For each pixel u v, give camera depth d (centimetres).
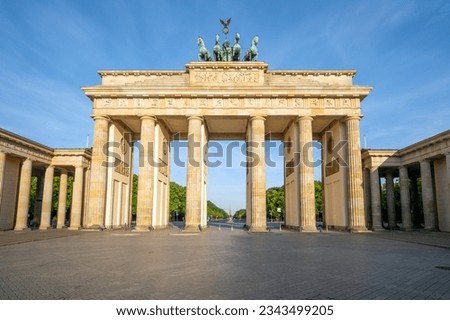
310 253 2823
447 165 5891
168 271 1902
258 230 6253
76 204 7350
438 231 6525
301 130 6588
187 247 3272
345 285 1567
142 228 6391
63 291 1441
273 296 1369
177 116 6750
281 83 6856
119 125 7338
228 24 7525
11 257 2506
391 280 1681
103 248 3170
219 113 6644
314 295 1388
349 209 6462
